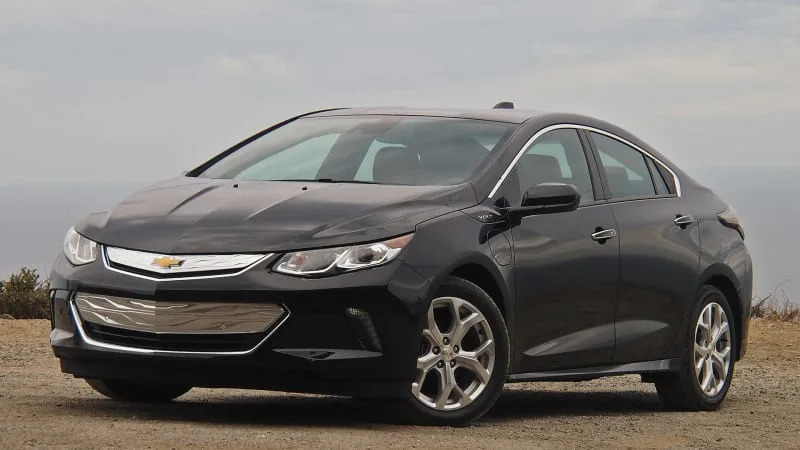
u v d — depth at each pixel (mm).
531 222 8469
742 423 9000
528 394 11062
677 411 10102
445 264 7660
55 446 6270
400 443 6914
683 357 9883
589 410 9859
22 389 9328
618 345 9203
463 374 7988
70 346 7633
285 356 7215
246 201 7852
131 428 6934
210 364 7277
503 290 8133
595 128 9641
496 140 8758
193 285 7277
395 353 7422
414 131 8938
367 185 8234
